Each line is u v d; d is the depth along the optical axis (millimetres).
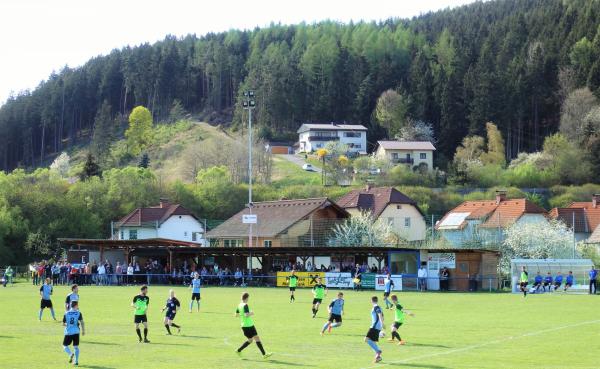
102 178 135375
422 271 60156
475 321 33344
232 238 79438
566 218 91375
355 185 131000
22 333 28734
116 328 30547
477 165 132875
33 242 89000
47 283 33969
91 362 21359
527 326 31031
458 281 61125
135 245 71438
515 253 70000
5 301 46531
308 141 180625
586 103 142500
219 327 30953
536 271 58750
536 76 163375
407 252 60469
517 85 160250
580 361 21141
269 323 32812
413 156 158000
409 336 27719
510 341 25969
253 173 142250
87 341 26203
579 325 31375
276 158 170375
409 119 172875
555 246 70188
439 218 106500
